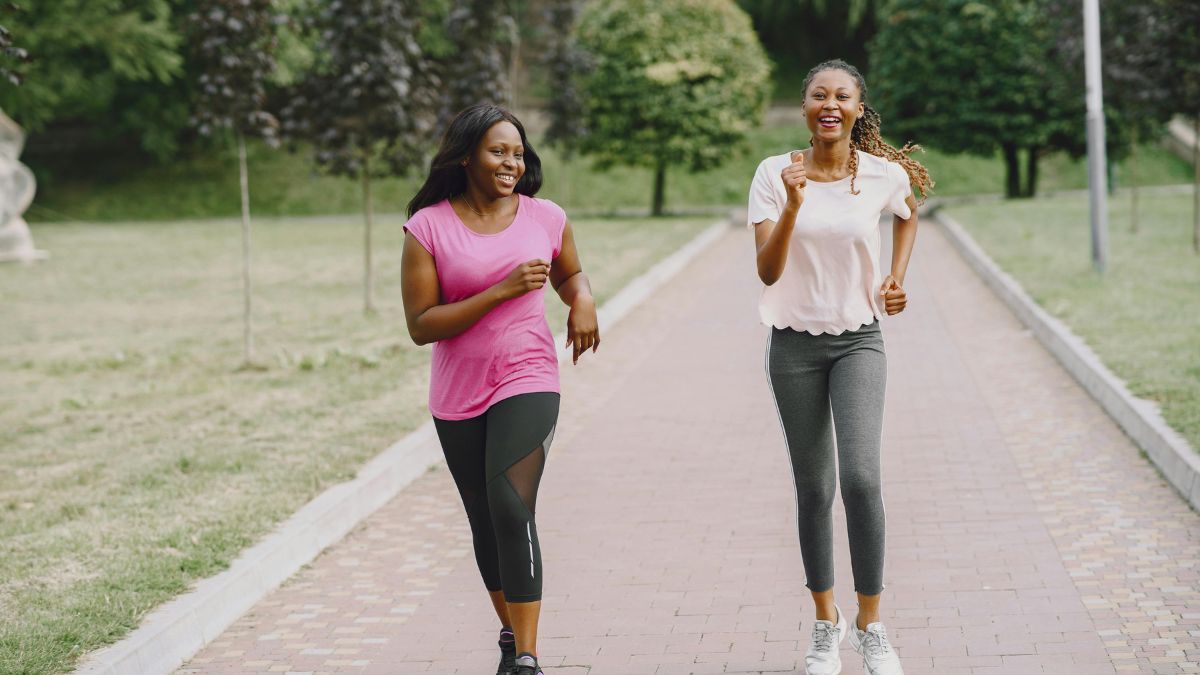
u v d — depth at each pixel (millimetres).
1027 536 5539
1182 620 4438
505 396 3811
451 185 3930
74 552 5469
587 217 29484
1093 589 4812
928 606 4727
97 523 5941
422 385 9578
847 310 3818
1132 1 17094
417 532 6129
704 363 10625
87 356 12258
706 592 5039
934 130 29672
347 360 11008
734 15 29828
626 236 23203
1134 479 6359
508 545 3750
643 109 28891
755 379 9805
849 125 3766
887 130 30188
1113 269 14492
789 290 3857
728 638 4516
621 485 6840
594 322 4004
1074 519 5750
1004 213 24312
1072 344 9516
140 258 22594
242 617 5008
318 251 23062
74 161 37750
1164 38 15547
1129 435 7223
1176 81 15672
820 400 3916
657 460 7367
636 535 5895
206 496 6395
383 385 9672
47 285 18812
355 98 13422
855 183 3811
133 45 32312
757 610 4793
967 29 28688
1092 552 5262
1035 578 4980
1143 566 5043
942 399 8664
